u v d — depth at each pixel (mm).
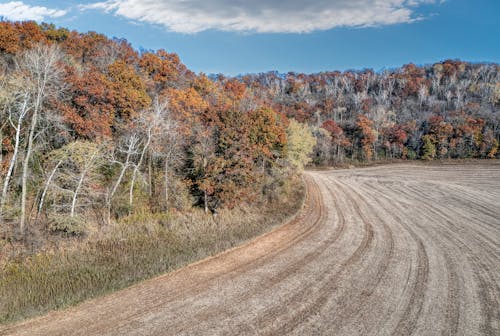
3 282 16875
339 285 16562
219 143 31125
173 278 17125
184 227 25953
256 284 16547
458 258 20781
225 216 28859
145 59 48312
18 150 24531
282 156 42312
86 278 17078
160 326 12719
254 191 32312
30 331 12336
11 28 38469
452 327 12992
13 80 22156
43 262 19281
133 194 29141
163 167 32438
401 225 28953
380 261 20047
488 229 27812
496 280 17531
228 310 13977
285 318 13422
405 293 15797
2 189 22859
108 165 29547
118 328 12547
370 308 14312
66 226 22062
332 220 30312
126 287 15977
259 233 24625
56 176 24797
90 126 26844
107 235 23578
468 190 49844
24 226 21922
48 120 24484
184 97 38219
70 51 47969
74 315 13453
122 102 30266
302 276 17625
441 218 31812
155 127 27578
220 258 20109
